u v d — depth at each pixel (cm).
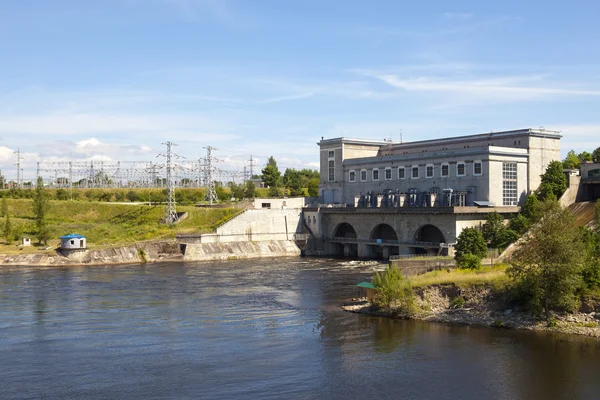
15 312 8750
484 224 12656
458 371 6050
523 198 14825
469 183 14662
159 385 5725
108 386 5700
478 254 10456
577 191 13800
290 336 7425
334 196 18938
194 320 8312
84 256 14712
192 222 18188
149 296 10106
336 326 7894
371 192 17250
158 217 18662
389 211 15200
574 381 5747
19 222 17488
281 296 10119
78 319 8331
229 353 6725
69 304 9375
